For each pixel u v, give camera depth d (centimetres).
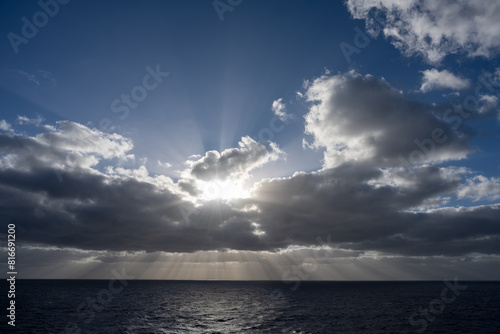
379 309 7088
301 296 11019
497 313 6425
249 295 11519
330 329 4644
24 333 4200
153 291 13388
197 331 4519
